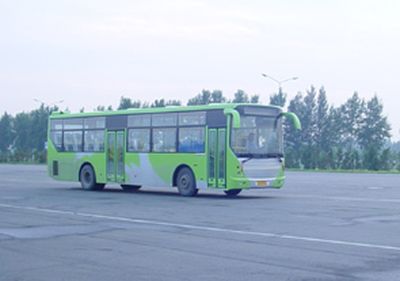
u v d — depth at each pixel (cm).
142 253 1205
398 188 3158
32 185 3497
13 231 1524
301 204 2202
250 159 2434
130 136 2822
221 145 2448
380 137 9306
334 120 9431
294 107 9562
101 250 1240
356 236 1400
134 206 2177
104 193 2850
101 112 2970
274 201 2342
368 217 1767
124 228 1577
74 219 1784
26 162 9312
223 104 2469
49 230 1542
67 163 3138
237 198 2508
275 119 2528
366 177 4638
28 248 1267
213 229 1547
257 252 1206
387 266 1058
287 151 6975
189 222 1695
